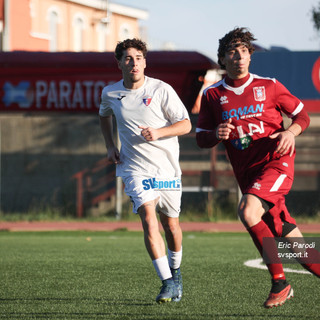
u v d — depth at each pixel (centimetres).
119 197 4781
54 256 2517
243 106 1391
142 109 1507
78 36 10231
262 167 1385
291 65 4353
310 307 1458
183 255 2520
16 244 3050
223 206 4853
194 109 5153
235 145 1403
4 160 5709
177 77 4716
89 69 4856
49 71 4909
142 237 3491
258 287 1748
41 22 9406
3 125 5734
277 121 1397
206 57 4697
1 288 1755
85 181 5547
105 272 2059
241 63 1371
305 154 5378
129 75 1498
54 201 5481
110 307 1478
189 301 1545
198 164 5434
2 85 4950
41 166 5678
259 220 1310
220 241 3167
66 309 1457
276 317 1348
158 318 1349
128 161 1541
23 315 1395
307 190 5184
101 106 1595
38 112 4938
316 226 4250
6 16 5691
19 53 4975
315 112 4353
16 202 5662
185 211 4950
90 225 4438
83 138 5644
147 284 1816
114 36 10894
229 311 1418
